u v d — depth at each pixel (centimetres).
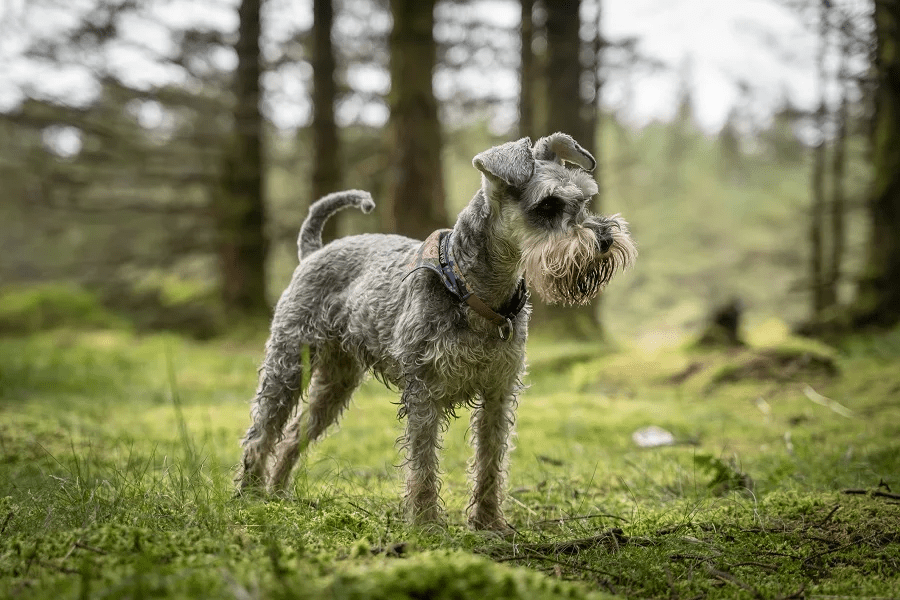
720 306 1078
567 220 385
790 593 292
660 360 991
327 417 491
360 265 446
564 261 379
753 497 418
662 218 4994
